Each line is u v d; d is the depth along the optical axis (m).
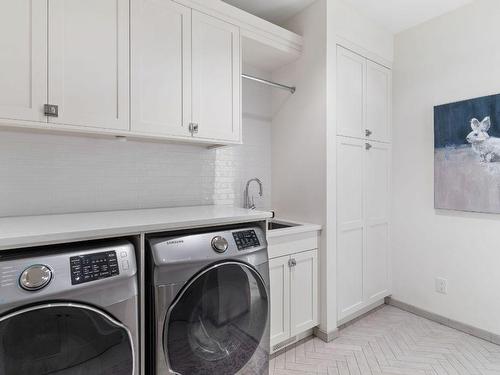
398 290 2.74
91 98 1.41
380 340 2.18
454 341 2.16
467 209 2.25
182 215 1.58
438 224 2.45
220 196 2.36
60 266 1.00
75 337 1.01
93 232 1.13
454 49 2.35
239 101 1.95
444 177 2.38
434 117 2.45
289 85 2.48
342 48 2.29
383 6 2.31
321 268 2.20
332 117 2.21
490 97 2.13
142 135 1.57
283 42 2.22
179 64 1.68
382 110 2.66
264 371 1.58
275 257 1.93
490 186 2.13
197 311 1.32
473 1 2.23
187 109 1.71
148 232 1.27
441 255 2.44
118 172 1.87
